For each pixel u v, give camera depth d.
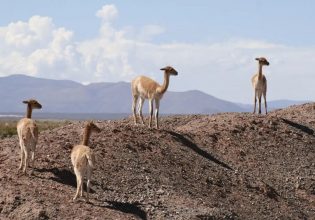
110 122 45.97
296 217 40.62
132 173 36.19
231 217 34.12
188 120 55.16
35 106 33.91
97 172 34.72
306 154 50.75
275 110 63.62
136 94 46.78
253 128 52.03
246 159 47.16
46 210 27.00
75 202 28.58
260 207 39.81
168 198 34.12
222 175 42.22
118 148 39.12
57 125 73.12
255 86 56.31
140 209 31.16
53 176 31.78
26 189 28.94
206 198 37.16
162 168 38.81
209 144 47.53
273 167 47.28
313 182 46.16
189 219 31.38
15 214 26.84
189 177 39.47
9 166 32.53
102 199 30.95
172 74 44.09
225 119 53.34
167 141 43.59
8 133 62.31
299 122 57.25
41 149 36.16
